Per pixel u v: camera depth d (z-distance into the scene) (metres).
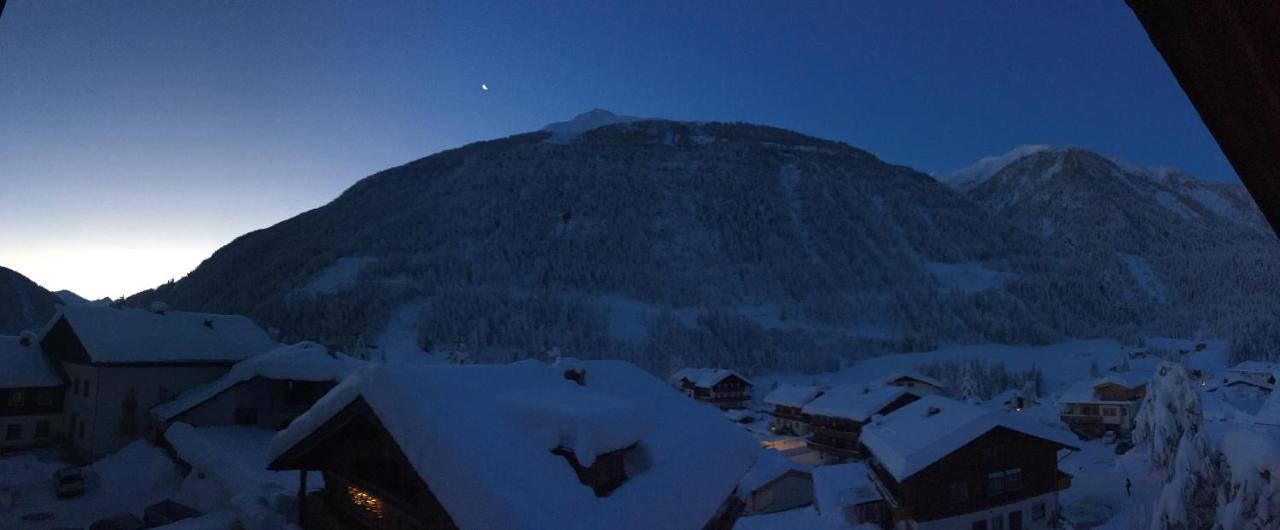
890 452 33.34
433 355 135.25
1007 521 32.62
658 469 14.58
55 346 40.25
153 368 37.91
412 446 10.95
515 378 15.90
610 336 160.25
